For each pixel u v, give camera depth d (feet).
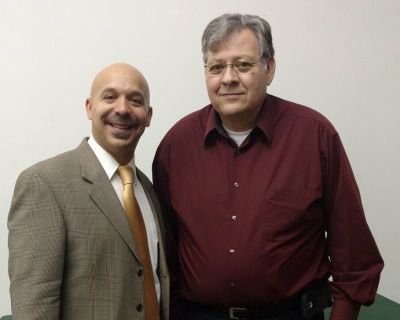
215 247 4.41
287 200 4.34
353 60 6.96
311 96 6.89
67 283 3.70
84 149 4.12
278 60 6.75
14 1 5.98
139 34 6.33
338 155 4.42
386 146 7.17
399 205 7.28
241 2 6.59
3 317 5.98
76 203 3.75
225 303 4.41
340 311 4.37
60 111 6.24
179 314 4.90
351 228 4.39
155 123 6.48
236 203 4.44
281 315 4.40
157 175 5.13
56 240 3.57
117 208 3.91
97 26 6.21
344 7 6.86
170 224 5.04
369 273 4.39
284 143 4.53
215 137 4.73
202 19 6.49
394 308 6.36
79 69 6.22
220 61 4.37
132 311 3.88
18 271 3.48
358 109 7.04
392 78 7.09
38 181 3.67
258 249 4.27
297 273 4.38
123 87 4.09
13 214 3.69
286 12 6.72
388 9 6.98
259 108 4.58
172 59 6.45
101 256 3.76
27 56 6.08
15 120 6.14
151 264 4.17
